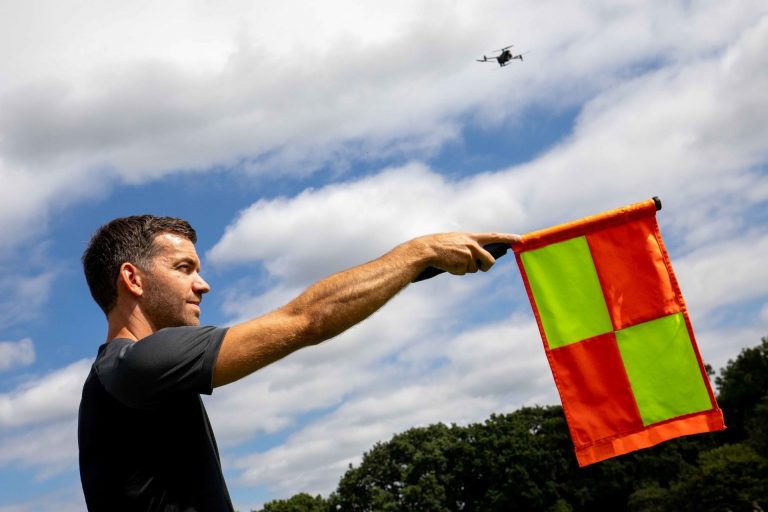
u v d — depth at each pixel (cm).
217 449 392
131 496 343
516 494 11619
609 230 554
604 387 536
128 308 384
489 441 12288
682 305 546
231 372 345
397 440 13550
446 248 404
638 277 548
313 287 369
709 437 12525
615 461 11794
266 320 354
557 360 539
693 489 10575
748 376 12481
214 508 354
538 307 542
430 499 12181
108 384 350
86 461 355
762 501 10075
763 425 11144
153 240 389
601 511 11762
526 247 549
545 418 13188
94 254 389
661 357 540
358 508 13212
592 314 543
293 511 13188
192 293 392
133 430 348
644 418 534
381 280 377
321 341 364
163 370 338
